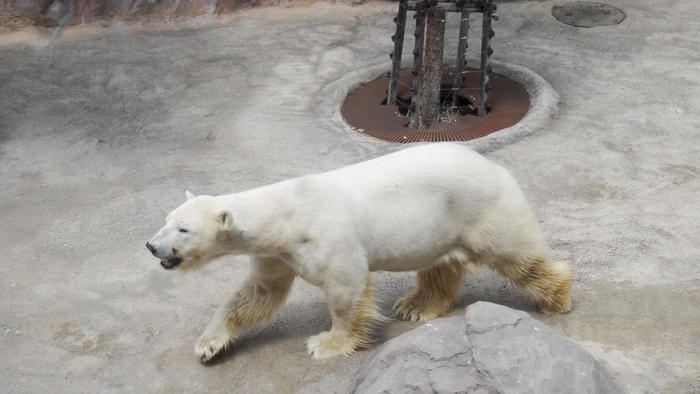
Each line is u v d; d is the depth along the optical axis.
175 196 6.65
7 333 5.07
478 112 7.80
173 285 5.48
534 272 4.58
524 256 4.51
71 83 8.95
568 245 5.50
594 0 9.93
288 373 4.49
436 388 3.44
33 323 5.17
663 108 7.41
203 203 4.24
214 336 4.61
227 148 7.43
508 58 8.62
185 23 10.24
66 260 5.89
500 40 9.10
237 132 7.71
